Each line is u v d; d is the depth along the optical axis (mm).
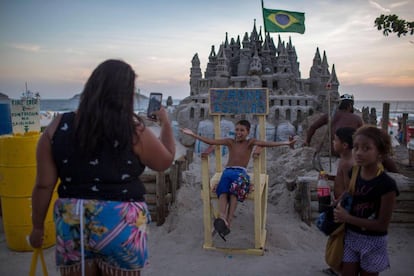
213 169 9289
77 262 2344
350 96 6758
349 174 3242
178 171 7305
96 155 2289
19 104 5652
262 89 5598
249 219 6367
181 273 4527
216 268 4664
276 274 4488
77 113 2350
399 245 5383
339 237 3318
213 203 6555
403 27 7180
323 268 4648
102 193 2309
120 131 2283
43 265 2744
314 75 17438
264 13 13375
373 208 3059
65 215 2314
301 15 13484
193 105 15539
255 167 5000
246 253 5105
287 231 5766
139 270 2404
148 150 2438
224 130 13602
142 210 2430
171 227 6059
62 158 2316
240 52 16891
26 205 5180
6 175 5105
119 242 2273
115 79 2348
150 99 2748
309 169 8133
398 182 5906
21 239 5242
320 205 3709
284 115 14500
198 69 18297
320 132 10078
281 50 16688
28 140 5059
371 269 3139
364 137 2986
